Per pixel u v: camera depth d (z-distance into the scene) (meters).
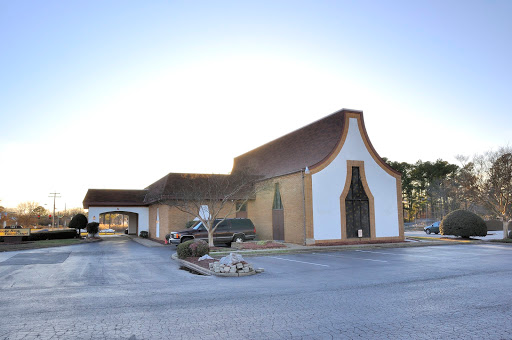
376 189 27.23
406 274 12.66
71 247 26.88
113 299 9.04
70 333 6.28
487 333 6.15
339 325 6.64
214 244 25.30
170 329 6.47
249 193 27.59
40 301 8.86
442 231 31.22
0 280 12.19
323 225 24.91
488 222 53.62
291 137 32.88
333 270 13.86
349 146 26.67
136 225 49.44
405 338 5.93
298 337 6.00
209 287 10.66
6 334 6.24
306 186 24.80
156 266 15.76
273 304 8.32
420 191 70.12
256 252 20.09
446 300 8.59
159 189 31.44
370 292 9.62
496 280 11.30
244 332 6.28
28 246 26.25
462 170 40.44
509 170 33.03
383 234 26.92
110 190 39.38
